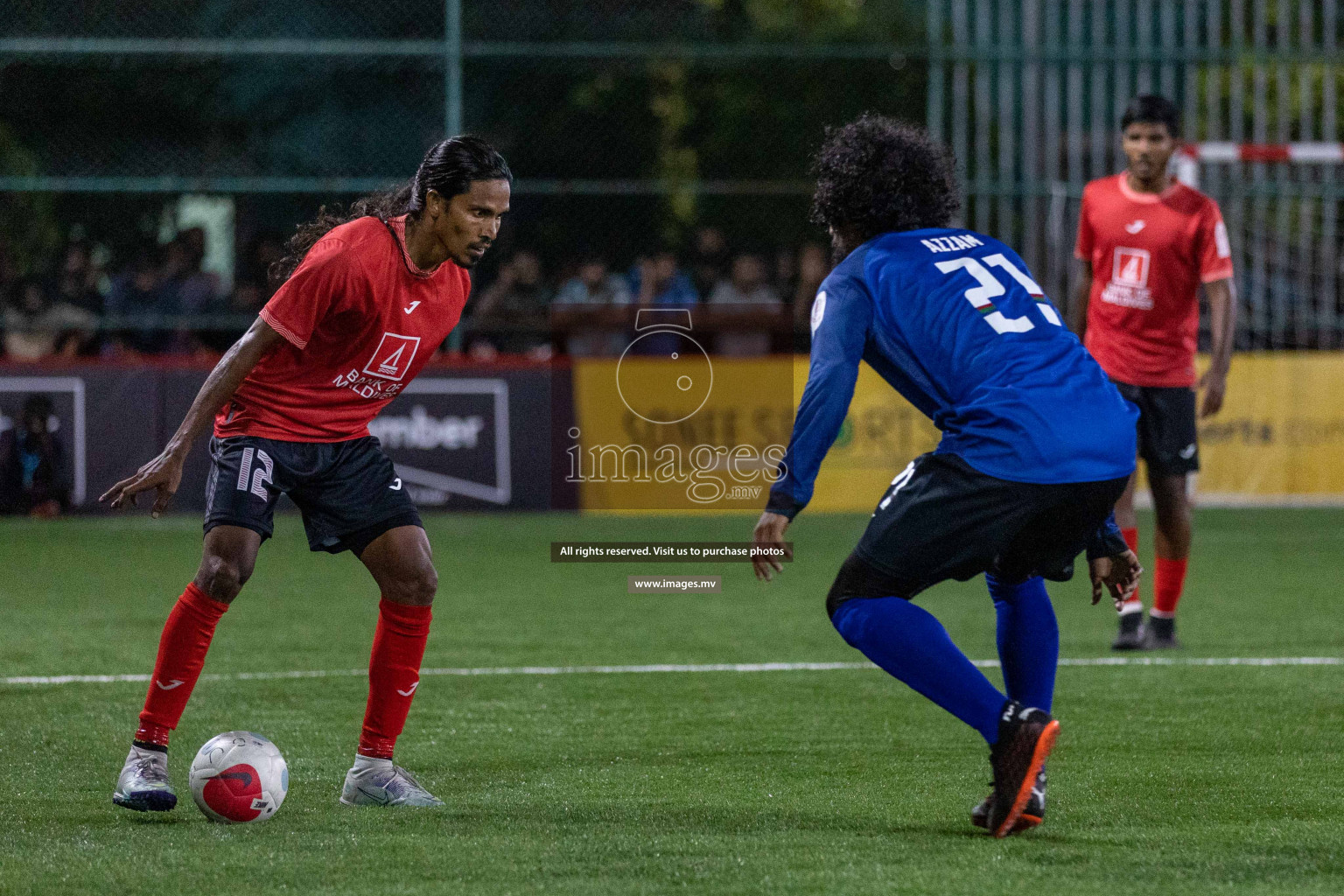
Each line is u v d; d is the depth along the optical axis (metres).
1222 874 10.66
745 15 52.50
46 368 38.66
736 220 46.12
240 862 11.00
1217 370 22.52
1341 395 41.53
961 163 41.88
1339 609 26.39
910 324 11.77
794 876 10.61
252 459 12.80
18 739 15.80
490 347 41.47
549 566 31.98
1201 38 45.22
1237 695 18.50
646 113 51.47
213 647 22.12
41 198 43.31
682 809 12.80
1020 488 11.28
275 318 12.36
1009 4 41.97
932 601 27.70
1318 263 43.53
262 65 49.78
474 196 12.50
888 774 14.34
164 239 44.19
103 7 48.72
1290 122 44.19
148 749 12.77
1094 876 10.61
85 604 26.44
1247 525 39.25
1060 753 15.20
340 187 40.41
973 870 10.76
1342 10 44.69
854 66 50.56
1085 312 23.55
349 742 15.78
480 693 18.70
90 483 38.78
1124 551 12.88
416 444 39.34
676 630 24.05
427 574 13.01
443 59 41.84
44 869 10.81
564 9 51.88
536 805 12.98
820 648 22.34
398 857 11.16
